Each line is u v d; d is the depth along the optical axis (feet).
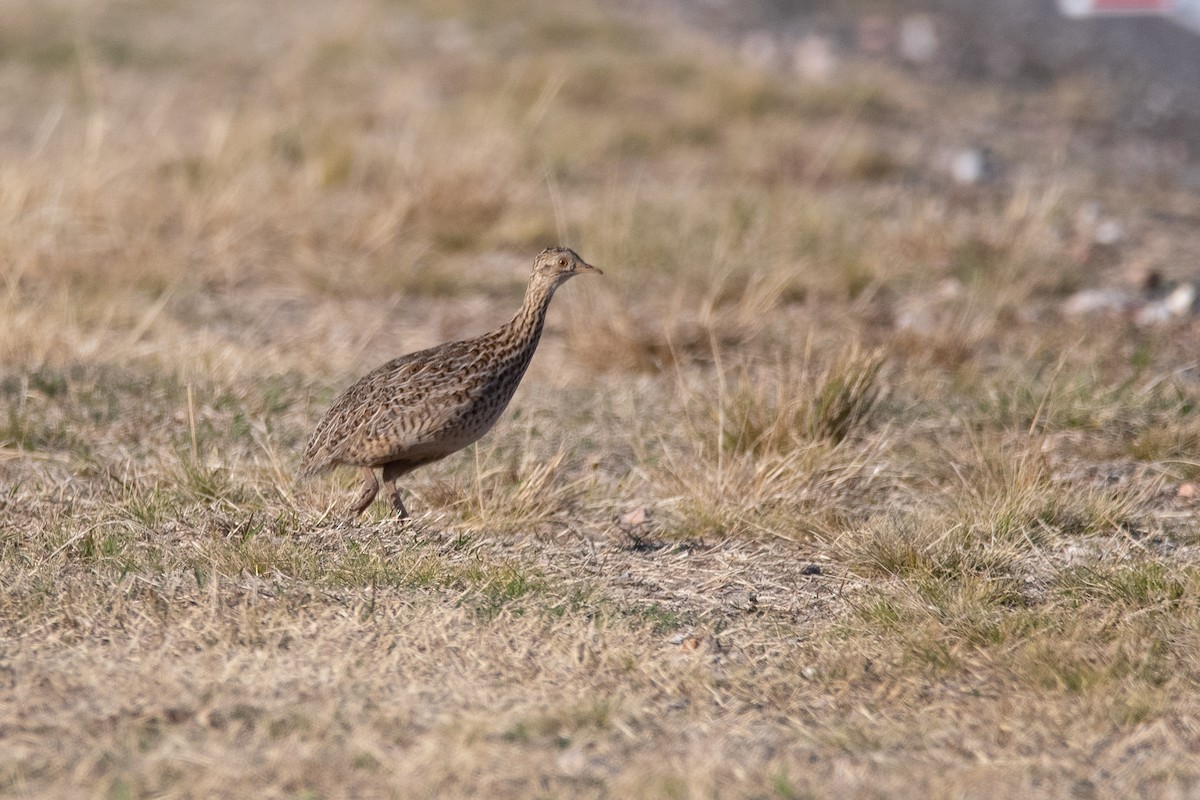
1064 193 91.04
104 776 26.76
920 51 145.89
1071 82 131.03
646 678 32.09
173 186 81.35
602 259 73.67
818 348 61.41
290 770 27.12
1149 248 79.15
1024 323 66.03
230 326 65.16
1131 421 52.49
